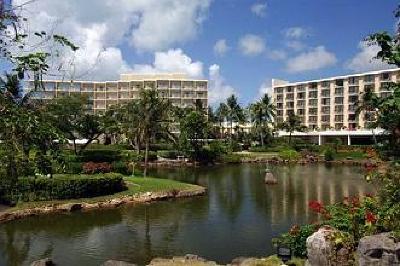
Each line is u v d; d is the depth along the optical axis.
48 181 34.41
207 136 111.25
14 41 6.20
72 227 28.45
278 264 15.57
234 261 18.53
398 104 9.03
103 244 24.22
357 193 44.66
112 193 38.66
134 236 26.09
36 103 6.25
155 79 149.75
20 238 25.47
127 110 71.50
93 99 151.62
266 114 126.62
